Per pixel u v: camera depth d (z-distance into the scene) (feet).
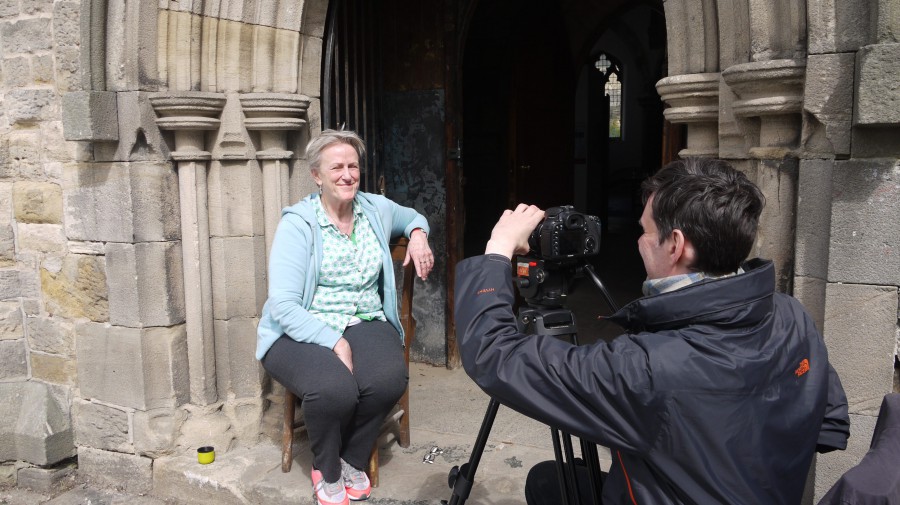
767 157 7.23
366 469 9.03
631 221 39.22
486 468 9.41
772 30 7.04
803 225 6.99
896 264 6.39
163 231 9.70
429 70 13.25
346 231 8.74
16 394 10.82
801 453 4.04
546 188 19.53
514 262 15.39
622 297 20.06
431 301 14.02
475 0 13.02
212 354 10.14
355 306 8.70
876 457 3.75
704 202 4.02
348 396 7.91
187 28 9.37
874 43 6.14
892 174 6.32
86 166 9.78
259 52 9.75
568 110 21.65
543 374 4.09
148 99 9.31
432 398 12.41
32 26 9.89
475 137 17.88
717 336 3.89
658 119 43.21
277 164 9.94
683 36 7.89
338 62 11.78
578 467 6.07
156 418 10.00
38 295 10.67
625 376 3.86
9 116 10.34
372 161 13.29
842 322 6.70
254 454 10.04
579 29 23.15
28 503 10.12
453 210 13.48
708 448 3.77
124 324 9.87
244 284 10.14
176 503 9.80
